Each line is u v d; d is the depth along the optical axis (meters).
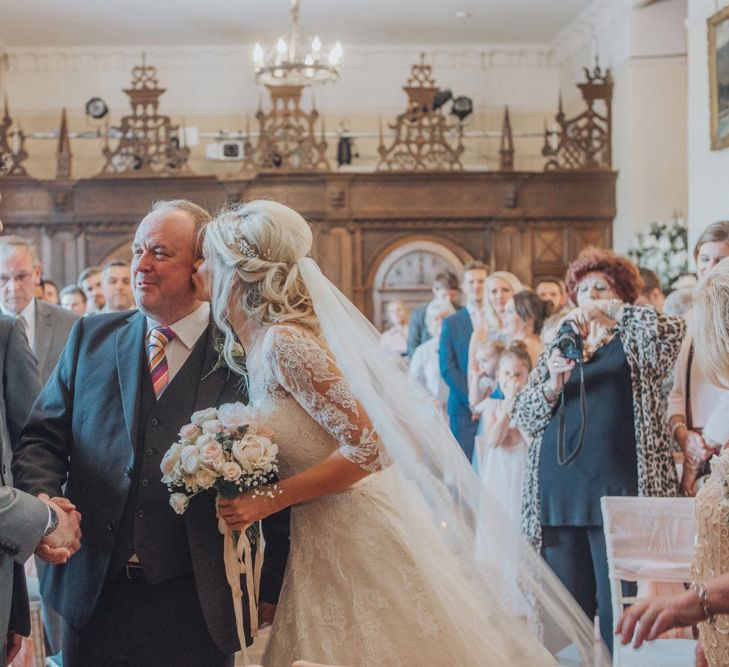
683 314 4.91
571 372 3.85
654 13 11.16
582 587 3.86
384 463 2.52
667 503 3.48
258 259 2.52
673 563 3.44
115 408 2.63
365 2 12.11
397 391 2.72
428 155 11.89
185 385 2.64
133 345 2.69
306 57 9.95
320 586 2.56
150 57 13.68
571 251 11.86
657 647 3.17
